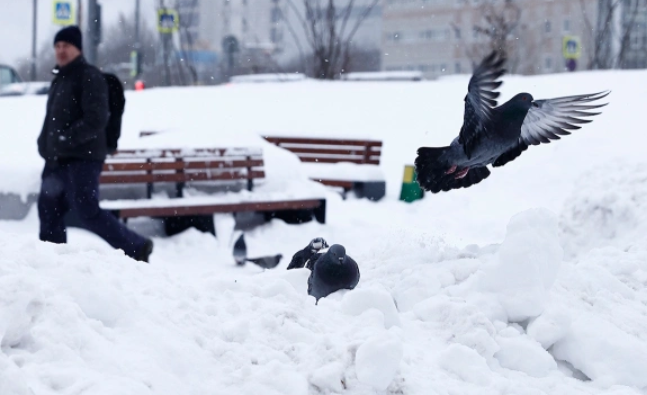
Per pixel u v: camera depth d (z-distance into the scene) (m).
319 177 13.16
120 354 3.23
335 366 3.44
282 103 18.45
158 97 19.59
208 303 4.02
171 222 10.38
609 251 5.84
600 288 4.97
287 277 4.79
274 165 11.33
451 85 18.66
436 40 52.09
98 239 9.51
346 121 17.12
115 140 8.02
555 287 4.80
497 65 5.00
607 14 28.42
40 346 3.10
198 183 10.83
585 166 11.77
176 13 31.08
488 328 4.24
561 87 15.96
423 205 12.04
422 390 3.51
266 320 3.81
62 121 7.71
